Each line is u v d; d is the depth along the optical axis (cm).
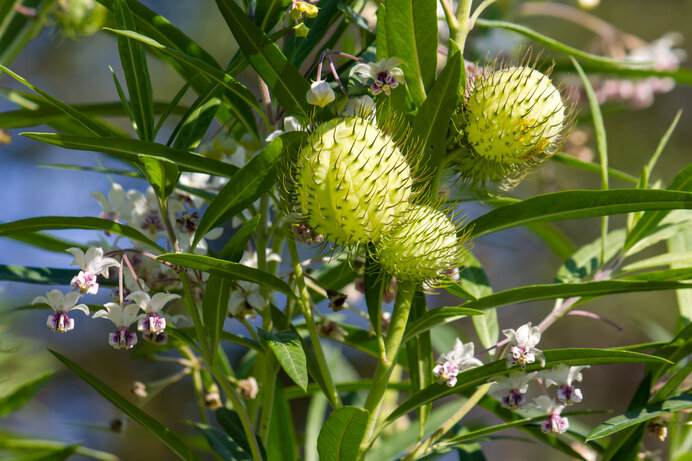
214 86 75
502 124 72
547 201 71
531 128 72
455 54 71
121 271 71
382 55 74
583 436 81
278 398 83
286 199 70
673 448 83
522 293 73
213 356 72
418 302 76
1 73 93
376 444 92
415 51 73
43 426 138
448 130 73
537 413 87
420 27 72
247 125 79
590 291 72
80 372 73
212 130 149
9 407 85
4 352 87
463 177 75
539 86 72
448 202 78
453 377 73
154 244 73
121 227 72
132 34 69
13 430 93
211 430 79
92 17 93
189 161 71
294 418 220
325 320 79
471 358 74
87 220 71
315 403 93
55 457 85
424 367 77
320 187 68
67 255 91
